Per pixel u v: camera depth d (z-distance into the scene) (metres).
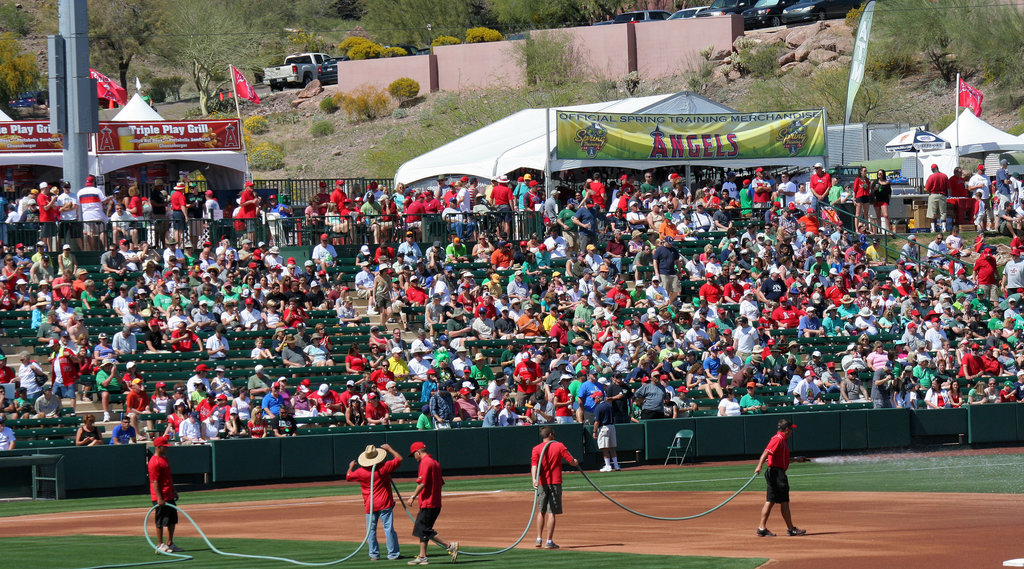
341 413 45.59
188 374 47.28
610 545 26.25
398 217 60.47
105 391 44.84
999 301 61.56
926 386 52.56
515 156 69.38
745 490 37.53
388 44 161.88
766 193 68.06
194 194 63.69
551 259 59.31
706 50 124.38
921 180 80.31
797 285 57.97
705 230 64.12
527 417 46.31
